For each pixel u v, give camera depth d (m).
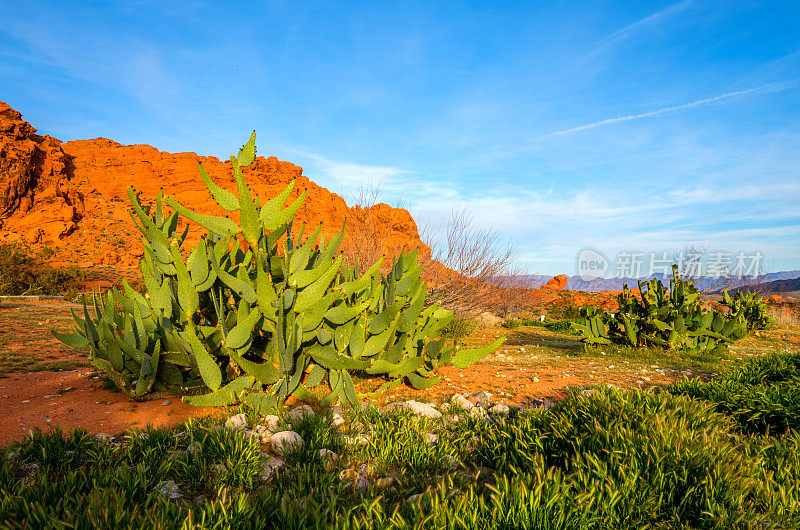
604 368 8.28
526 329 18.48
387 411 4.38
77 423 3.93
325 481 2.69
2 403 4.53
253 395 4.28
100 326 4.86
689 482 2.55
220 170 85.69
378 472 2.97
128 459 2.92
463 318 14.00
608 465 2.70
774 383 5.38
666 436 2.93
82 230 66.12
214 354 4.66
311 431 3.58
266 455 3.20
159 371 4.70
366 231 13.23
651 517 2.34
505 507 2.19
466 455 3.28
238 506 2.20
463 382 6.61
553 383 6.66
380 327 5.03
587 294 39.16
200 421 3.87
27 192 65.19
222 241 5.27
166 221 5.00
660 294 10.99
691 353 9.88
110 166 86.12
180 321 4.89
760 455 3.05
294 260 4.66
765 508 2.46
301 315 4.55
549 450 3.13
